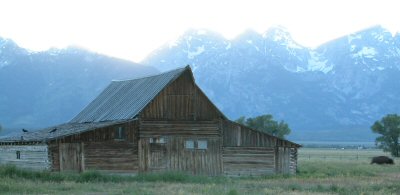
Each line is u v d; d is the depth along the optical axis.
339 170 62.12
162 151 55.81
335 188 39.78
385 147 116.44
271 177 54.53
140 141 55.00
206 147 57.56
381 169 65.38
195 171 56.81
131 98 60.12
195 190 36.78
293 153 60.31
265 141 59.41
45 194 33.97
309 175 56.28
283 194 35.41
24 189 36.00
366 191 38.12
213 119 58.06
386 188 40.62
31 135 59.75
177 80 57.09
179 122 56.75
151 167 55.19
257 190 37.91
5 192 34.56
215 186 40.47
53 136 52.44
